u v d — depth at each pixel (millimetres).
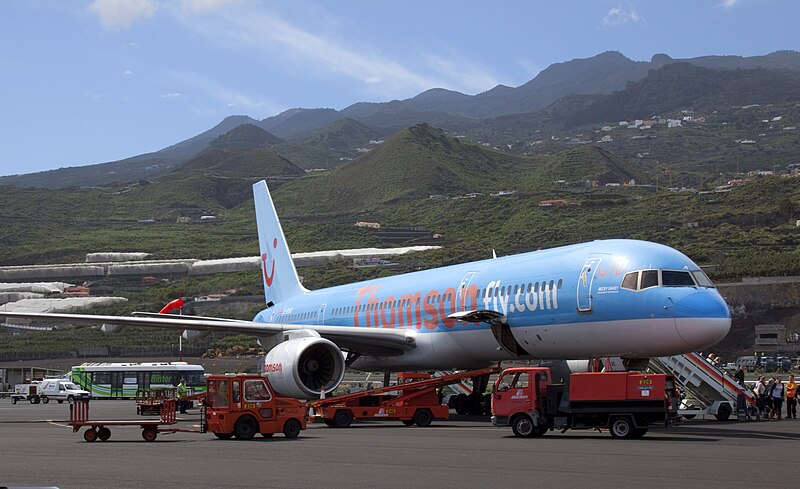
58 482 16219
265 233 51656
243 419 25875
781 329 88000
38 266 186000
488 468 17609
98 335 116438
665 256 27312
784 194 146000
